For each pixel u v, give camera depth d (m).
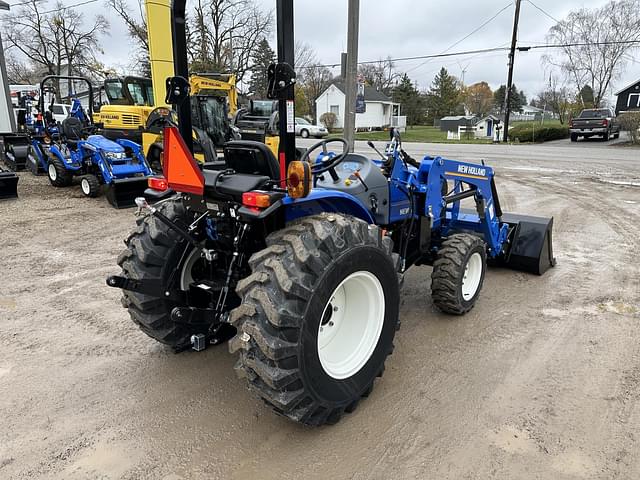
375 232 2.56
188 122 2.75
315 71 52.12
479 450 2.35
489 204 4.32
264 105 14.16
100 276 4.88
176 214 2.86
